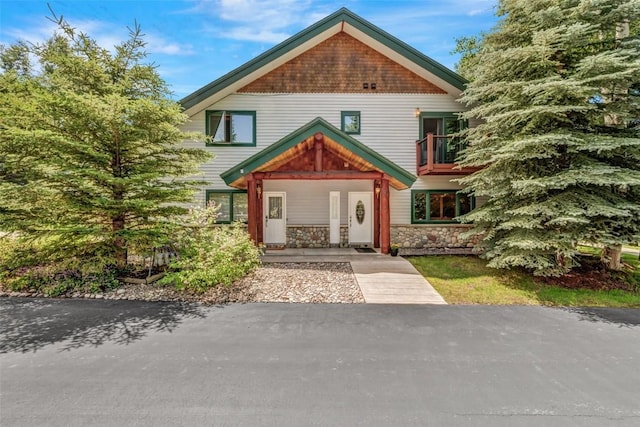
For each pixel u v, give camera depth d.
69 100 5.94
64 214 6.75
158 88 7.92
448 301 6.28
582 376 3.56
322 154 10.36
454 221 12.55
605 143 7.06
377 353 4.07
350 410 2.93
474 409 2.97
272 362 3.81
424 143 12.23
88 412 2.89
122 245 7.18
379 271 8.33
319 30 11.66
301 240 12.52
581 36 7.77
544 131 8.11
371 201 12.61
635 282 7.71
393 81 12.45
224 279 6.64
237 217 12.33
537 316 5.49
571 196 7.43
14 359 3.84
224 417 2.83
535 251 7.54
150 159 7.55
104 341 4.36
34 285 6.53
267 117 12.28
